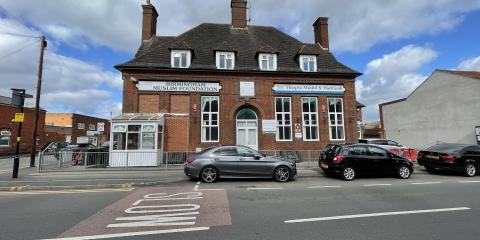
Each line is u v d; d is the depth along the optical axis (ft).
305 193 28.99
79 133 157.58
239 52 70.44
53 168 49.39
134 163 52.31
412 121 104.37
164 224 18.57
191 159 37.22
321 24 80.38
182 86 63.82
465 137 84.84
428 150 46.03
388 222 18.89
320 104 68.28
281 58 71.51
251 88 66.13
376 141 65.82
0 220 19.51
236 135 65.62
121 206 23.63
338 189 31.37
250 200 25.68
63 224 18.60
